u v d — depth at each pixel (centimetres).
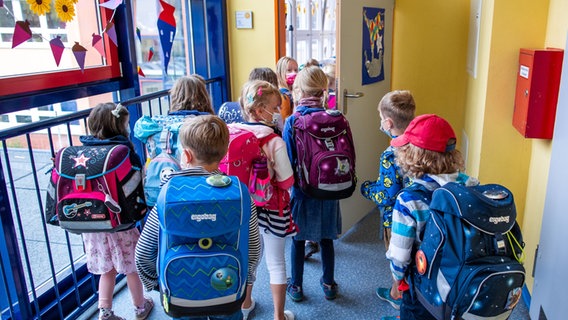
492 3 222
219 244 125
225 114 249
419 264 131
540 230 200
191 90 206
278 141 179
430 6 330
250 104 182
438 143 142
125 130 187
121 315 216
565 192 164
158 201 123
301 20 502
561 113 172
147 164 196
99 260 190
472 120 280
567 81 167
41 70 213
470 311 120
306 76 212
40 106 212
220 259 123
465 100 330
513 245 126
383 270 252
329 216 212
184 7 346
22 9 201
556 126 178
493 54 224
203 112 203
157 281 146
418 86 349
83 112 209
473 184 139
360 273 249
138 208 178
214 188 125
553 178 179
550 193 182
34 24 207
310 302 224
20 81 201
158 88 326
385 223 195
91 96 245
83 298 232
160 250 127
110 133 182
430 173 143
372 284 238
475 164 254
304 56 520
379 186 194
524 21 217
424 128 144
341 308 219
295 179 206
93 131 182
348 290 233
